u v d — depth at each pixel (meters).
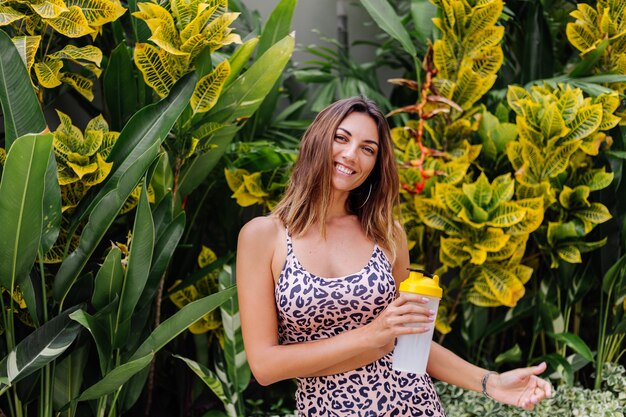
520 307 3.09
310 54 3.88
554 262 2.92
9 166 1.90
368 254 2.02
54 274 2.55
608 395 2.81
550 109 2.76
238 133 3.19
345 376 1.94
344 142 1.97
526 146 2.84
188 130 2.51
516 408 2.76
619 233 2.96
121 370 2.11
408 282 1.80
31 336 2.15
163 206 2.41
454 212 2.84
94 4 2.38
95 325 2.18
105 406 2.43
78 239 2.49
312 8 3.89
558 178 2.92
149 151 2.11
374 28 3.99
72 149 2.36
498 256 2.85
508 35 3.49
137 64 2.39
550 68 3.29
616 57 3.03
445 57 2.96
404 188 2.89
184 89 2.30
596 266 3.00
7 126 2.09
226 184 3.08
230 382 2.74
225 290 2.12
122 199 2.15
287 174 2.87
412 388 1.96
